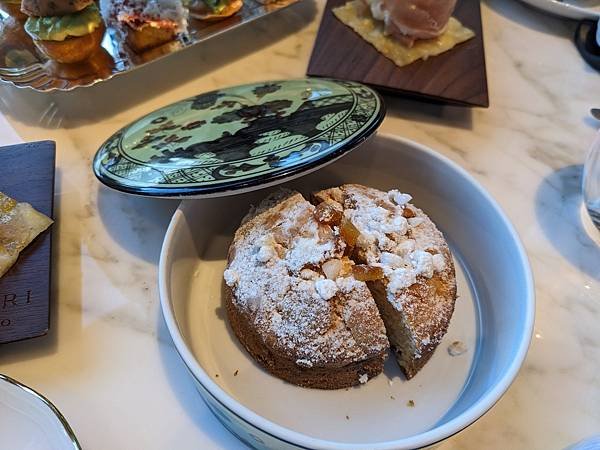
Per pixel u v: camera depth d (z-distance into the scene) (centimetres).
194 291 24
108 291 24
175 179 22
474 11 36
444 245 23
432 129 32
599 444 19
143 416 21
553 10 37
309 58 35
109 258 26
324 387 21
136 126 25
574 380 22
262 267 22
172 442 20
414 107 33
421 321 21
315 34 38
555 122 32
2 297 22
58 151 30
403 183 27
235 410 17
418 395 21
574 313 24
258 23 38
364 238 22
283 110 24
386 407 21
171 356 22
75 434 20
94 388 21
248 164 22
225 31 35
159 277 21
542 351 23
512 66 36
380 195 25
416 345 20
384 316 22
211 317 24
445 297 22
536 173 30
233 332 23
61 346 22
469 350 23
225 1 35
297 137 22
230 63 35
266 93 26
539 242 27
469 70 32
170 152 23
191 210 24
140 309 24
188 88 34
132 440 20
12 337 21
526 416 21
